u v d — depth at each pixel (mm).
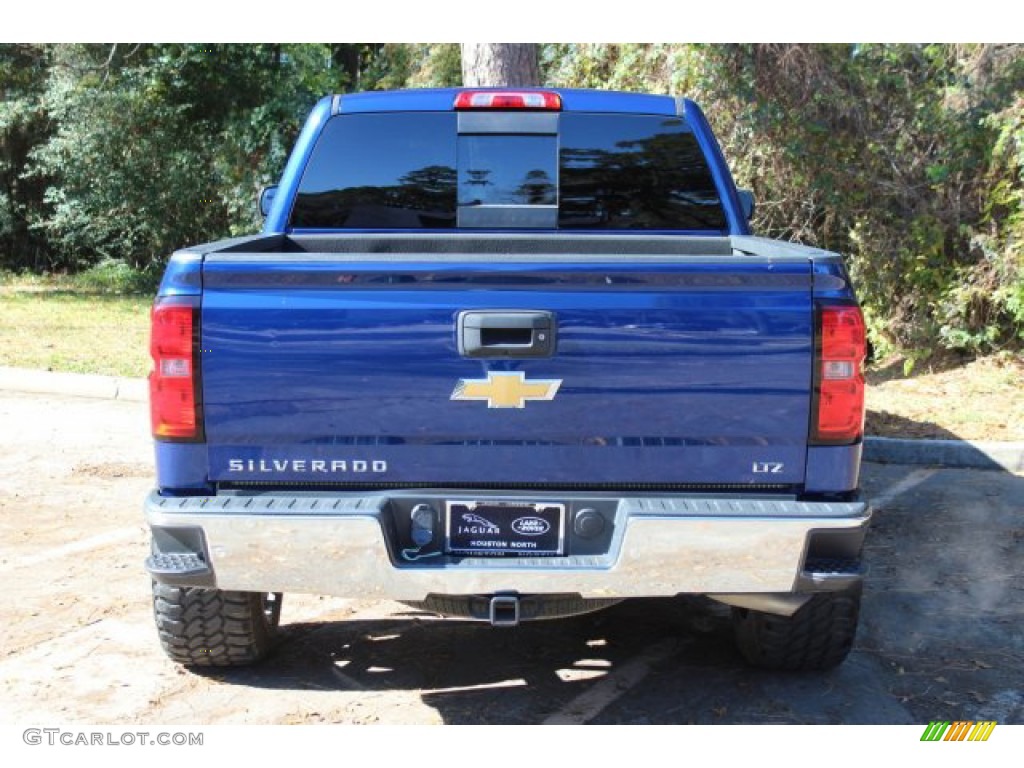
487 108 4449
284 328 2969
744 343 2984
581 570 2973
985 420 7629
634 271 2953
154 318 2979
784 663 3783
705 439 3023
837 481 3061
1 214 19312
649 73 9984
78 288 17828
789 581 2998
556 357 2982
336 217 4477
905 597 4664
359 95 4469
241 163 17016
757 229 10102
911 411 7988
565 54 11203
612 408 3004
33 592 4633
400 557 3055
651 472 3041
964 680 3834
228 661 3779
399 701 3641
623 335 2975
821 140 9445
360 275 2951
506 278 2959
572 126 4484
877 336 9516
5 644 4066
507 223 4516
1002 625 4352
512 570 2963
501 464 3039
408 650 4090
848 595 3574
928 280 9211
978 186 9234
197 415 3002
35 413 8344
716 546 2961
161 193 17875
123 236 18938
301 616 4438
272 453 3033
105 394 9000
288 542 2961
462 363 2986
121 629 4230
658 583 2984
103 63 17438
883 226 9492
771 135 9445
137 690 3693
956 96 9359
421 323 2973
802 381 3006
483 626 4348
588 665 3959
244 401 2996
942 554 5234
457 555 3076
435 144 4473
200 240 18797
